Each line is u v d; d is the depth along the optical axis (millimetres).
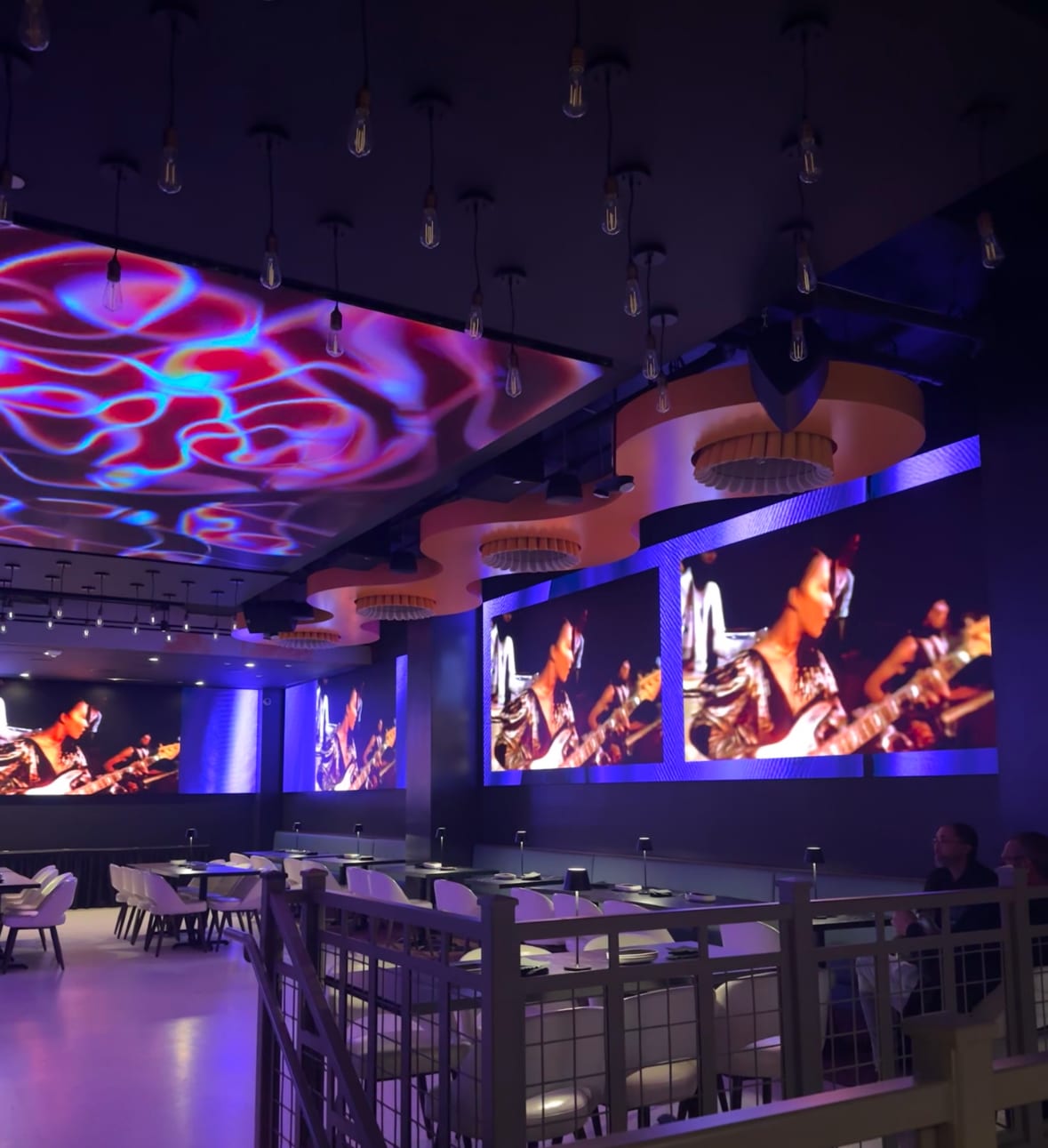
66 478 6770
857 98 3191
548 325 4715
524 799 11641
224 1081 5949
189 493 7141
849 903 3553
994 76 3104
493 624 12383
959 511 6910
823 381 4590
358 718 15414
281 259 4090
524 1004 2719
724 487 5898
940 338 6582
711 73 3061
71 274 4164
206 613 11883
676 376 6969
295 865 12492
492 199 3699
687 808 9227
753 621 8547
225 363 5023
